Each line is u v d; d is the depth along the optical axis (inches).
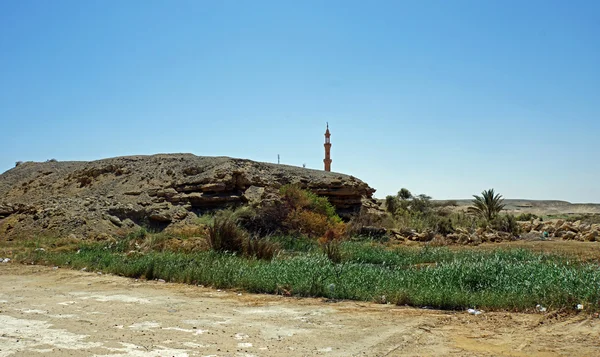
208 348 317.1
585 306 411.2
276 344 328.2
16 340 334.0
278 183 1435.8
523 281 494.9
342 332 360.2
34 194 1617.9
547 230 1362.0
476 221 1460.4
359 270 585.9
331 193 1469.0
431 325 378.0
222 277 579.5
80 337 342.3
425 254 851.4
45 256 805.9
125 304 465.1
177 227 1176.2
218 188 1288.1
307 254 762.2
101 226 1146.7
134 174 1503.4
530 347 317.7
